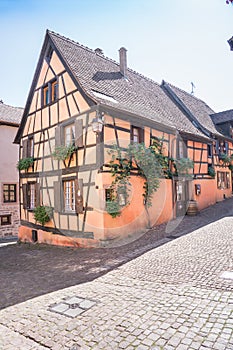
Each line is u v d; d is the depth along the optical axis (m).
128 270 5.36
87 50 11.24
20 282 5.43
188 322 3.13
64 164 8.95
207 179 13.48
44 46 10.28
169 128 10.48
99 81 9.69
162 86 16.38
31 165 10.80
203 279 4.41
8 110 16.16
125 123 8.58
